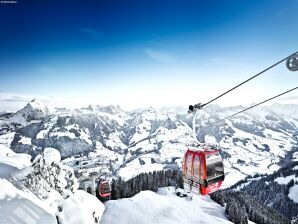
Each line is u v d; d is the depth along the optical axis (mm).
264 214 114688
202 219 66500
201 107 14523
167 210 62281
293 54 7457
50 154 16219
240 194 134500
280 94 10438
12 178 13180
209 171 13992
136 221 49531
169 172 108875
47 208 12219
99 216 15797
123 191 76500
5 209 10047
